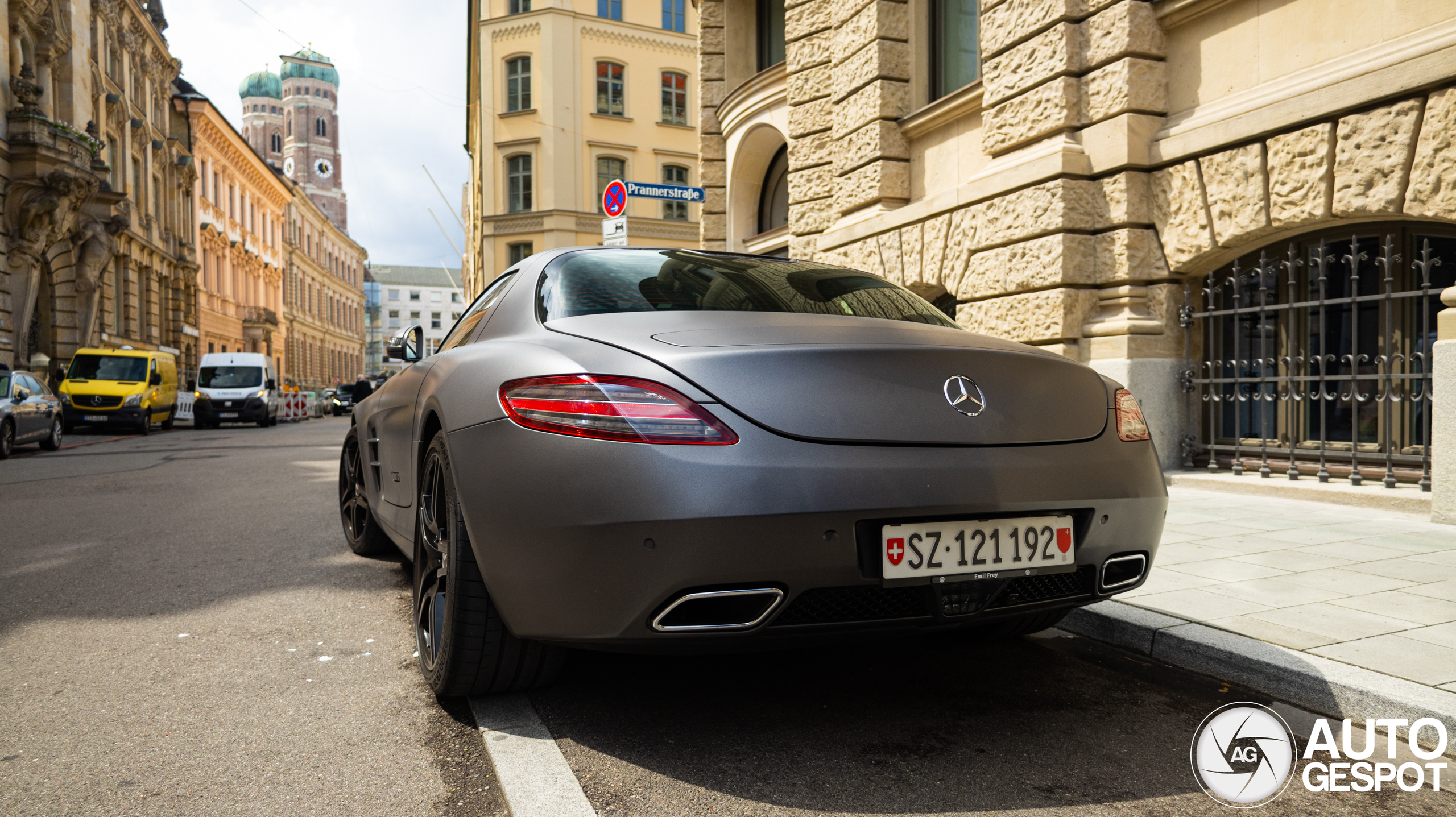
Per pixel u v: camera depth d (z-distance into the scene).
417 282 119.56
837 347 2.26
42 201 23.62
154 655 3.22
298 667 3.08
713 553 2.04
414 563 3.09
